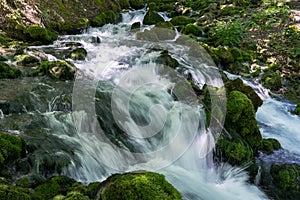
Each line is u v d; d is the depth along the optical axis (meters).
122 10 14.19
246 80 7.57
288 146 5.22
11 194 2.94
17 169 3.58
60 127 4.51
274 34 9.55
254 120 4.93
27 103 4.99
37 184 3.41
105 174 3.91
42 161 3.69
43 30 8.81
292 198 4.28
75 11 11.27
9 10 8.95
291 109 6.62
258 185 4.44
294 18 10.34
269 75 7.68
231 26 9.52
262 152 4.94
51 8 10.38
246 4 12.91
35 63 6.71
